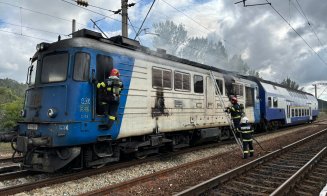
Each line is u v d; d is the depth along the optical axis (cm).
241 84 1723
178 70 1191
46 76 866
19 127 891
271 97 2302
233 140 1677
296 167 938
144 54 1052
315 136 1827
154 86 1060
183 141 1293
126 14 1509
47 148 820
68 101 802
